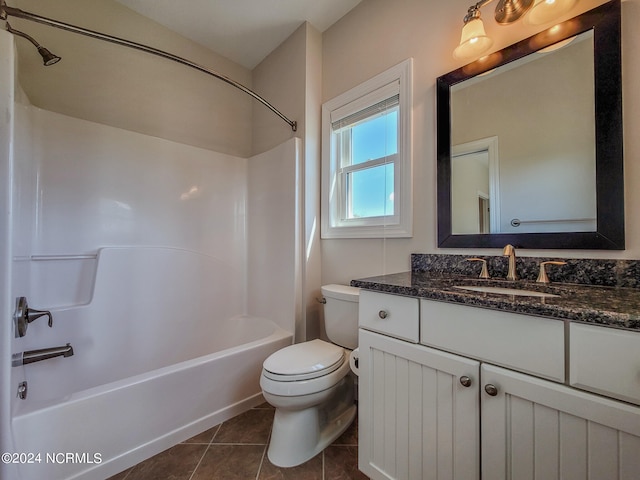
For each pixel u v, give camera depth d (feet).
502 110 3.76
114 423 3.71
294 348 4.56
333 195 6.19
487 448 2.41
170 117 6.61
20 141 3.67
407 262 4.80
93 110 5.61
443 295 2.68
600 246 3.00
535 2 3.22
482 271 3.84
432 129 4.48
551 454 2.09
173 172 6.49
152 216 6.15
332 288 5.29
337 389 4.39
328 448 4.24
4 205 2.81
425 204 4.57
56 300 5.01
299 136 6.37
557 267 3.27
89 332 5.09
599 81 3.04
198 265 6.75
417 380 2.89
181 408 4.34
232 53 7.37
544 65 3.43
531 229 3.49
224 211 7.30
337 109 6.04
